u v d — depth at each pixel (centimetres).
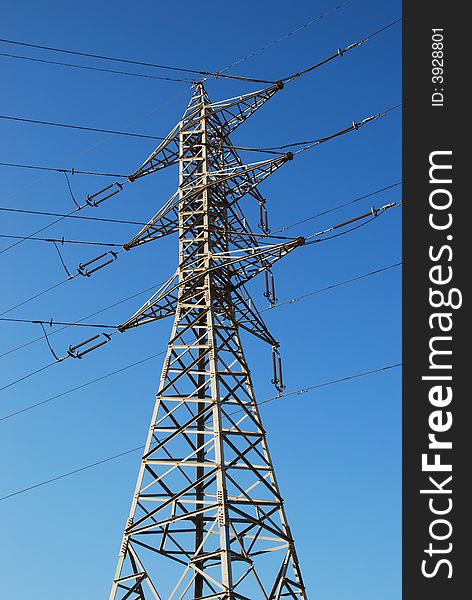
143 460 3847
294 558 3631
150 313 4419
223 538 3412
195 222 4506
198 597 3584
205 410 3856
